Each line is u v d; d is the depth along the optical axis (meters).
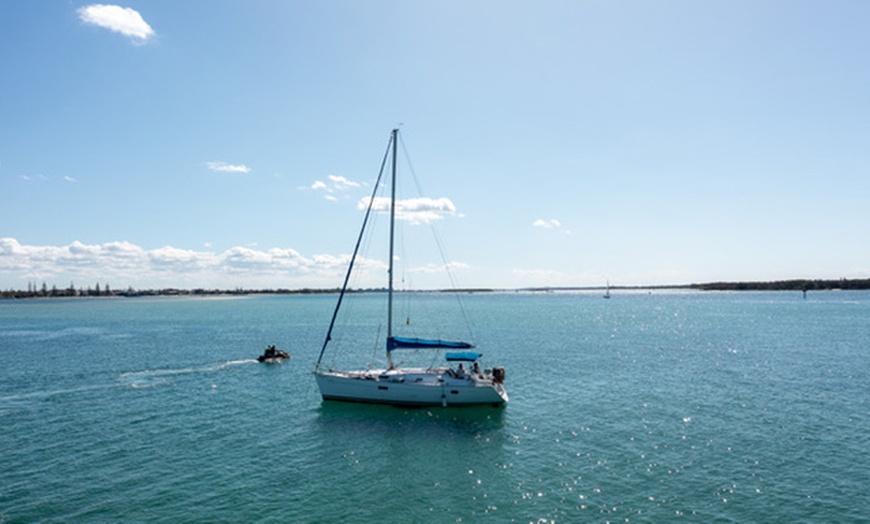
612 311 171.75
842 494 21.09
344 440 29.12
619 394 39.50
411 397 35.59
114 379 47.38
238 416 34.19
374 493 22.05
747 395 38.41
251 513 20.11
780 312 141.88
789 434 28.84
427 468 24.88
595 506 20.44
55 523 19.11
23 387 43.72
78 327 109.00
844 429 29.62
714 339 76.75
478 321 125.06
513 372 49.66
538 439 28.94
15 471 24.31
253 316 151.12
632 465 24.66
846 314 127.94
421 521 19.44
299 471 24.56
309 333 94.31
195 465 25.25
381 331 99.44
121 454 26.77
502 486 22.61
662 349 66.12
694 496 21.14
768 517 19.30
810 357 56.91
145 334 91.62
